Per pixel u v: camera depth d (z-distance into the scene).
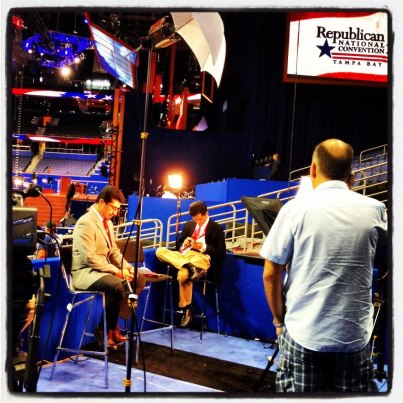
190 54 15.09
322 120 13.92
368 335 1.66
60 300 3.71
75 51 17.50
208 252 4.68
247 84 14.88
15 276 1.85
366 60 10.88
